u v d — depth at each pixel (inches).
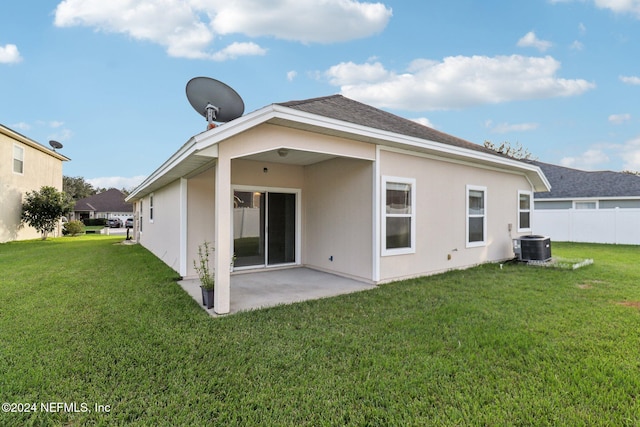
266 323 175.8
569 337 152.6
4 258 427.5
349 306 206.7
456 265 341.1
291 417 97.0
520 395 107.0
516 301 213.5
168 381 116.6
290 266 355.3
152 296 231.3
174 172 271.1
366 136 247.0
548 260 374.6
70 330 164.9
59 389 111.3
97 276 302.8
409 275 298.4
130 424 94.0
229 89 233.6
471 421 94.6
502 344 145.3
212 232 313.7
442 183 328.8
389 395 107.4
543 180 444.5
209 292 203.3
